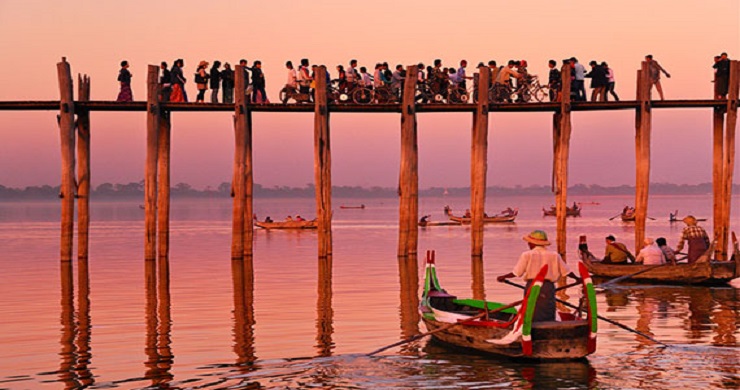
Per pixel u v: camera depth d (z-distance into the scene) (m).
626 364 13.34
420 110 31.67
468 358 13.95
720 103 30.81
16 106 29.28
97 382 12.53
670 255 24.58
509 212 75.69
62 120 29.38
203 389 12.09
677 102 30.80
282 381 12.50
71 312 19.19
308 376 12.79
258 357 14.12
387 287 23.44
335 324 17.31
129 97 30.41
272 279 25.62
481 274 26.80
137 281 25.31
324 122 30.44
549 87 31.67
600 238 49.38
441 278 25.67
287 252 37.47
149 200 30.11
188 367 13.41
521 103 31.30
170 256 35.06
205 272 27.83
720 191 31.39
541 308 14.06
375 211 138.00
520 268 14.20
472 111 31.97
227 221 87.69
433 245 41.78
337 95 31.33
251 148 31.59
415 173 31.81
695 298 20.98
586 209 166.38
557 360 13.54
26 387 12.29
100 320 18.03
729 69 30.83
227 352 14.55
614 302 20.33
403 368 13.29
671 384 12.12
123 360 13.98
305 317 18.25
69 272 28.14
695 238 24.20
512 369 13.16
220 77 30.78
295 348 14.85
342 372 13.03
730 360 13.55
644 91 30.44
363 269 28.53
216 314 18.75
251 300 20.95
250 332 16.45
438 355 14.20
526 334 13.32
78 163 30.88
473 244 32.25
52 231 61.66
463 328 14.57
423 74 31.81
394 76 31.56
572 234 54.03
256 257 34.38
